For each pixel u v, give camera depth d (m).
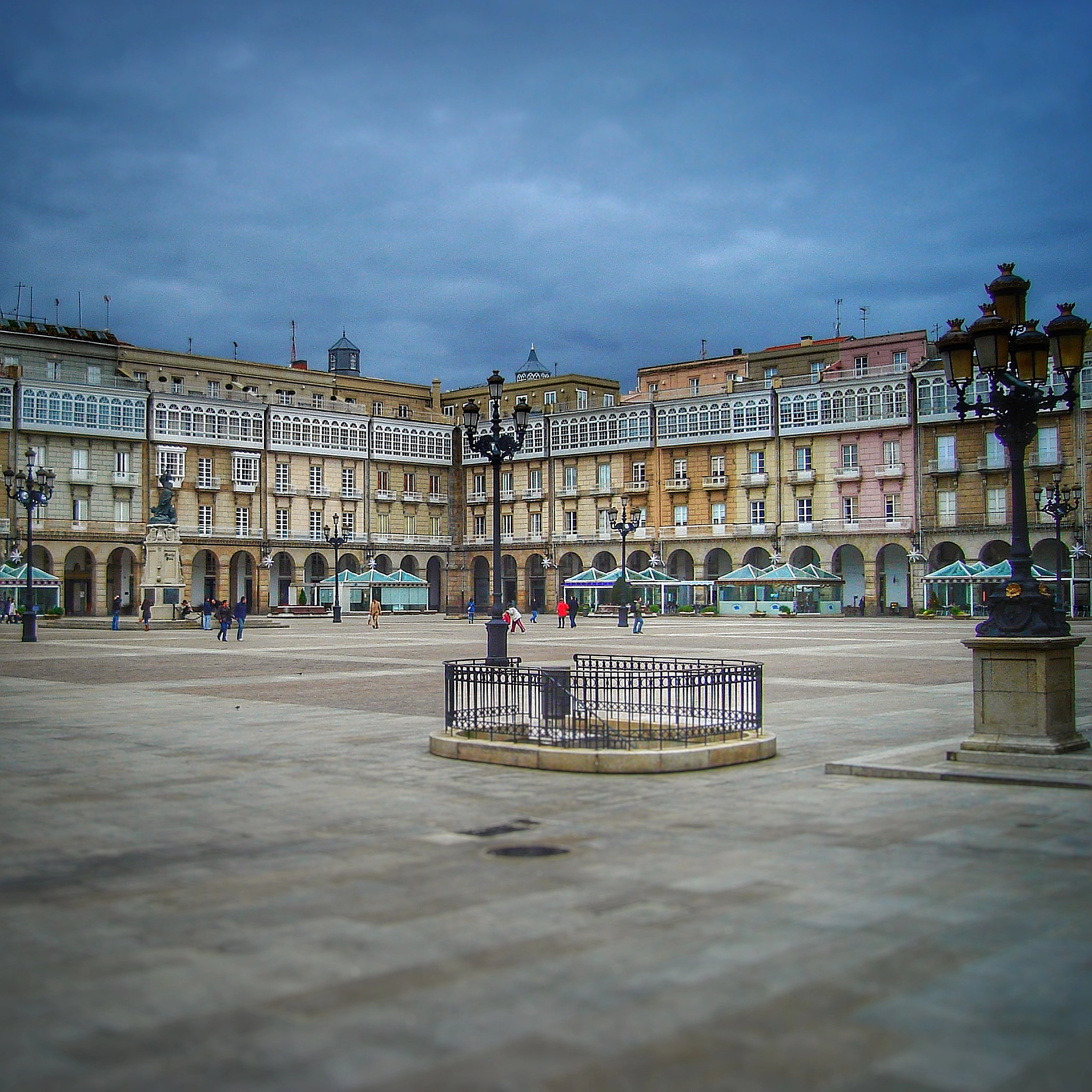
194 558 94.62
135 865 9.44
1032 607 13.96
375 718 19.89
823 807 11.77
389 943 7.22
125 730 18.31
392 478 104.94
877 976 6.53
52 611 76.19
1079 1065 5.38
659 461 96.88
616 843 10.16
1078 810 11.45
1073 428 76.38
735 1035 5.71
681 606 92.62
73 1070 5.36
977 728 14.25
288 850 9.98
